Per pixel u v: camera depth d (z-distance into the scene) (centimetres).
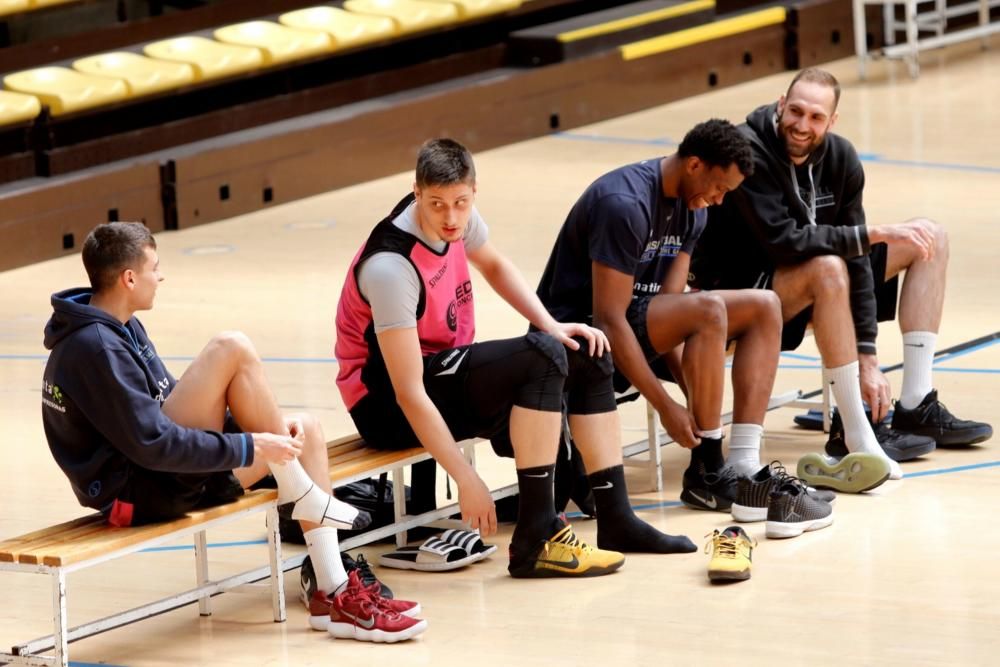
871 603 1101
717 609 1100
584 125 3453
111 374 1009
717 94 3681
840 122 3372
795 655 1012
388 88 3231
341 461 1190
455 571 1210
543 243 2498
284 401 1736
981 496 1332
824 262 1385
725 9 3906
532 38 3419
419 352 1159
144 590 1202
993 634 1038
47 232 2631
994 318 1961
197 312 2183
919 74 3831
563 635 1062
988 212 2578
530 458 1169
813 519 1259
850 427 1391
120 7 3178
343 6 3347
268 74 3094
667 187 1305
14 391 1836
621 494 1221
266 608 1152
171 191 2777
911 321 1468
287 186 2950
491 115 3281
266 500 1097
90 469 1045
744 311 1331
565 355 1166
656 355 1332
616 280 1281
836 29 3966
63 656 995
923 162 2978
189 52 3006
